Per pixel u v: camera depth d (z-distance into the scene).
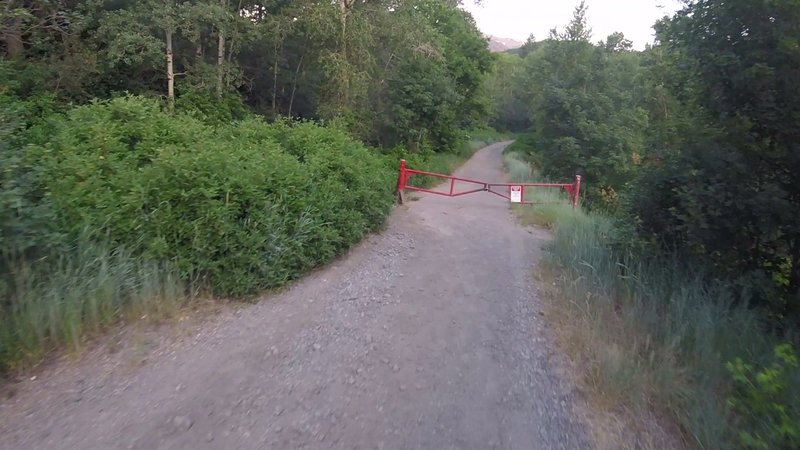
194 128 9.27
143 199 6.01
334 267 7.75
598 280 6.99
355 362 4.91
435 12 33.81
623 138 21.52
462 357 5.13
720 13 6.35
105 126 8.25
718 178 6.40
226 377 4.50
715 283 6.36
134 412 3.91
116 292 5.36
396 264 8.16
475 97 38.16
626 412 4.21
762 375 3.82
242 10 20.77
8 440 3.53
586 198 19.22
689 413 4.05
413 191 16.47
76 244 5.44
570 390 4.54
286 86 24.64
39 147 6.61
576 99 22.36
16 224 4.61
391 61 25.17
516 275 7.98
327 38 20.64
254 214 6.65
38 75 16.09
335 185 8.52
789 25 5.96
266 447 3.57
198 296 6.07
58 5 16.95
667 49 7.34
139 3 17.67
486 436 3.84
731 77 6.35
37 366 4.48
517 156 37.97
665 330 5.53
